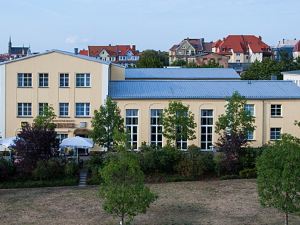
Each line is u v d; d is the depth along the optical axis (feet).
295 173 114.73
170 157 191.83
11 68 236.02
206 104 237.04
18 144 185.88
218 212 145.07
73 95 238.07
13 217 141.49
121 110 235.20
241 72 464.65
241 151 193.06
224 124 205.57
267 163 118.62
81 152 226.99
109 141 203.92
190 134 210.18
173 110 207.72
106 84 238.07
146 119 235.81
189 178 188.03
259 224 133.59
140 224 134.10
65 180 183.52
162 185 180.34
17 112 237.86
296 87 252.62
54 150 191.42
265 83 258.37
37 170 182.91
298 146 118.83
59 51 236.63
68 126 237.04
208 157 193.26
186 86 251.39
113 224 134.51
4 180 183.21
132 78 293.64
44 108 216.33
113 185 119.44
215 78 303.89
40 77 237.86
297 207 118.73
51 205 154.20
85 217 141.08
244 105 220.84
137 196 118.11
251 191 169.58
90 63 237.66
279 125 240.12
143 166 189.37
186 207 150.51
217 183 182.91
